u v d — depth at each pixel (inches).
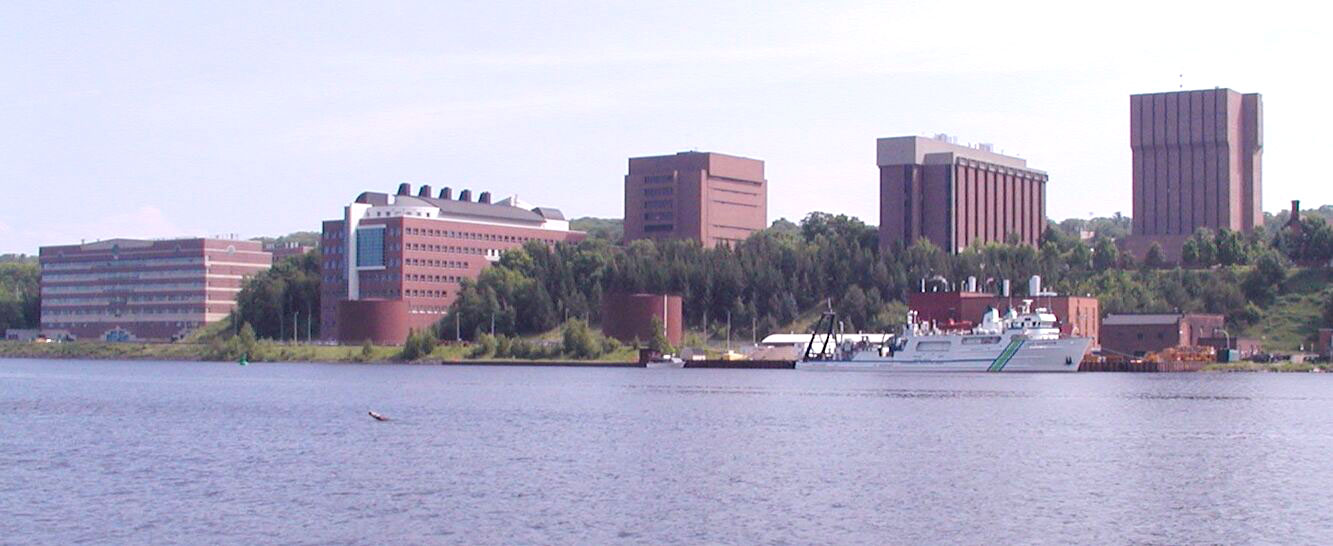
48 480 6102.4
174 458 6924.2
